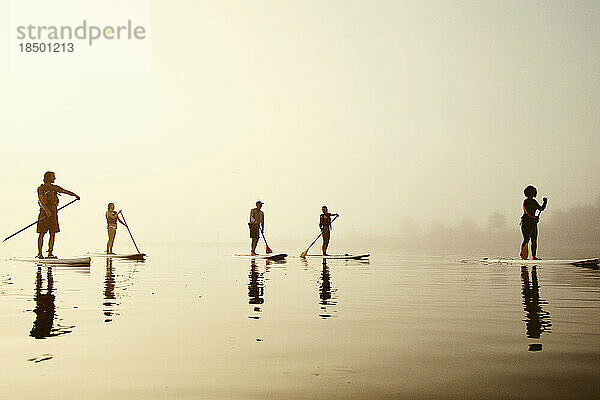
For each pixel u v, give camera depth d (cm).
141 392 206
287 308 435
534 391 204
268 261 1241
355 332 328
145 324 356
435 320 372
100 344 293
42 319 373
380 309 430
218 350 279
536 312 410
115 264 1102
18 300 479
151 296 517
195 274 811
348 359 259
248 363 252
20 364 248
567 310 421
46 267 968
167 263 1145
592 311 416
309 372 235
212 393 205
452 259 1362
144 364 249
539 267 997
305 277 754
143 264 1104
